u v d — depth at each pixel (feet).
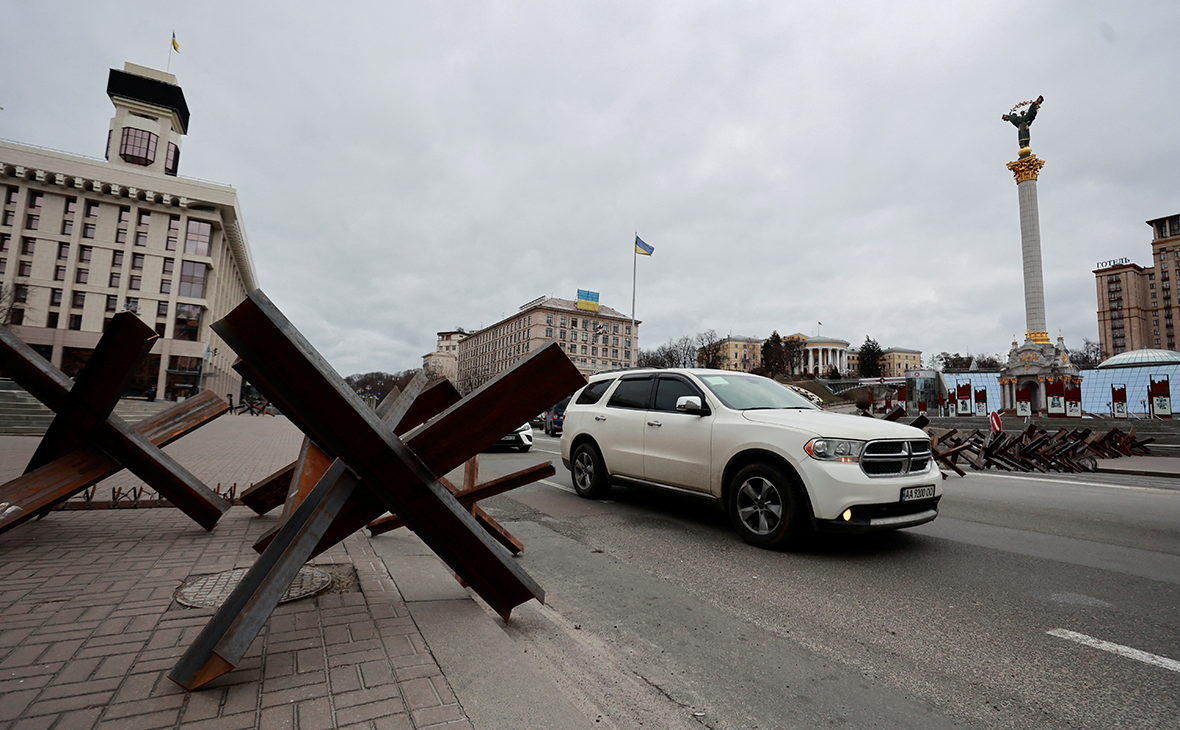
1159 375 114.01
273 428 70.03
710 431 17.63
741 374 20.77
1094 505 24.12
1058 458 41.86
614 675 8.43
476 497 12.88
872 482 14.19
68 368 165.68
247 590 7.21
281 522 10.67
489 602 9.41
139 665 6.86
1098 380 122.11
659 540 16.61
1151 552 16.24
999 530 18.92
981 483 31.58
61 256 169.27
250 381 7.06
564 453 24.58
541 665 8.63
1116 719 7.47
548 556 14.88
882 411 150.00
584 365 341.41
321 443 7.88
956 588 12.71
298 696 6.34
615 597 11.87
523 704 6.44
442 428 8.22
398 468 7.97
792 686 8.23
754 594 12.16
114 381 11.58
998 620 10.87
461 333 493.36
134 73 193.57
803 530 14.98
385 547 13.09
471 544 8.67
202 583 9.91
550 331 331.57
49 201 169.07
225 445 40.27
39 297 165.48
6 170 160.56
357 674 6.94
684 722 7.18
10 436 41.45
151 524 14.30
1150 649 9.64
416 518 8.43
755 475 16.01
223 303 212.23
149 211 178.29
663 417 19.69
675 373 20.38
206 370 180.45
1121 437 51.31
